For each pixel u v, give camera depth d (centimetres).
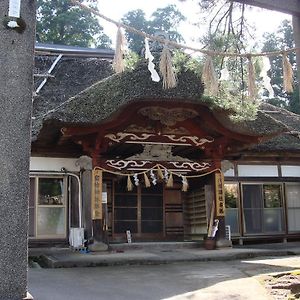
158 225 1481
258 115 1186
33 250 1196
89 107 1066
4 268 381
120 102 1043
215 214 1262
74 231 1206
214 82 512
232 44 659
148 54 486
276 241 1495
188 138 1227
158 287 708
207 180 1349
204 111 1123
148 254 1095
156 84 1043
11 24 407
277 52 530
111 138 1156
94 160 1161
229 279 757
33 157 1273
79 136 1136
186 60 771
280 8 523
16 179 394
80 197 1266
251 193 1487
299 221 1525
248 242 1462
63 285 724
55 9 3281
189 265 959
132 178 1437
